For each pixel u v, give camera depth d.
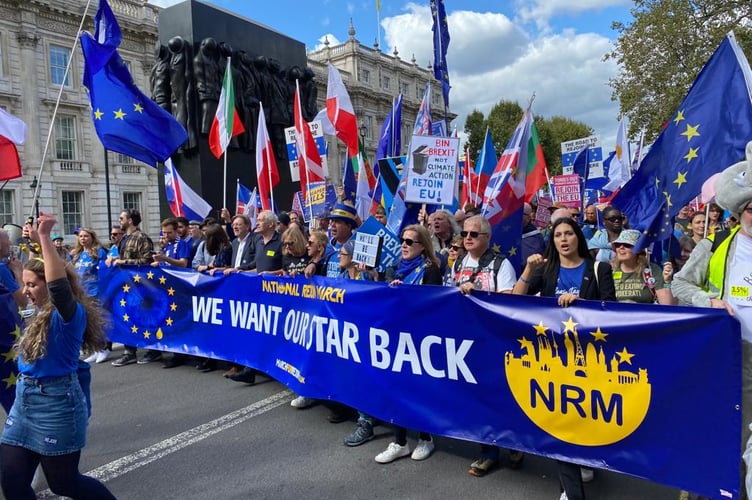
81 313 2.88
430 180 5.59
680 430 2.87
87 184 31.95
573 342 3.19
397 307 3.99
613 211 5.13
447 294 3.72
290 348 5.04
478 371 3.60
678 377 2.86
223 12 11.95
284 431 4.61
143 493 3.62
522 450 3.43
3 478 2.73
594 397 3.14
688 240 5.98
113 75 6.38
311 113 14.40
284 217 8.54
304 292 4.84
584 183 10.09
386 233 4.50
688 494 3.38
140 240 6.70
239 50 12.34
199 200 9.39
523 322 3.37
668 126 4.42
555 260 3.66
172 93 11.32
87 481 2.89
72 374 2.83
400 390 3.98
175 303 6.34
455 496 3.50
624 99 20.20
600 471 3.89
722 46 4.18
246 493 3.60
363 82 49.00
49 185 30.19
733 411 2.72
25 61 29.23
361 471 3.88
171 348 6.38
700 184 4.17
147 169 35.03
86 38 6.16
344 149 44.69
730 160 4.08
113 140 6.36
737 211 3.20
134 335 6.66
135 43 33.47
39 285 2.88
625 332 3.00
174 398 5.48
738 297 3.17
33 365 2.75
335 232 5.06
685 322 2.83
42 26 29.91
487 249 4.07
